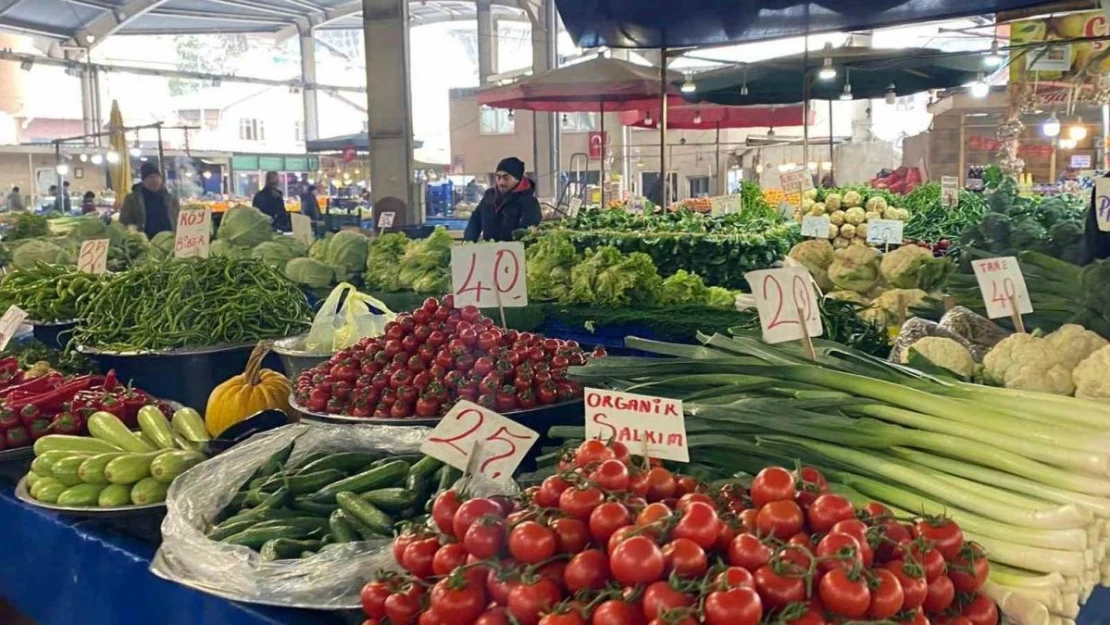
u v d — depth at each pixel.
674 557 1.44
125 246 6.62
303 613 1.89
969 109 11.68
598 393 2.00
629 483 1.70
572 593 1.51
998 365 2.78
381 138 11.91
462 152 20.95
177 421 2.94
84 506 2.46
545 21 17.61
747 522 1.60
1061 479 1.86
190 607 2.01
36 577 2.56
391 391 2.84
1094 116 11.35
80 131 30.17
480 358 2.84
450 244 5.71
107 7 22.33
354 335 3.64
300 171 27.12
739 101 10.93
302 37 28.58
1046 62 8.45
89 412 2.91
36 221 7.21
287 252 6.15
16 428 2.90
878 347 3.45
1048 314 3.39
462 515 1.66
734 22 6.59
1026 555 1.75
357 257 5.91
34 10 21.12
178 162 20.12
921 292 4.05
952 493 1.89
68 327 4.70
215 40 34.31
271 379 3.31
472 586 1.54
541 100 11.34
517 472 2.65
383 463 2.42
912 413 2.08
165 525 2.22
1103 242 4.00
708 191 20.08
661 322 4.39
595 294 4.96
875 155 15.60
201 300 3.96
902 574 1.47
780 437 2.09
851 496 1.97
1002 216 4.77
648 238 6.01
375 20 11.68
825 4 6.07
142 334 3.91
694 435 2.15
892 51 8.98
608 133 20.25
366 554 1.95
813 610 1.41
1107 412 1.98
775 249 5.95
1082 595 1.80
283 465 2.47
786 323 2.38
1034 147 11.61
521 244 3.15
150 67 29.47
